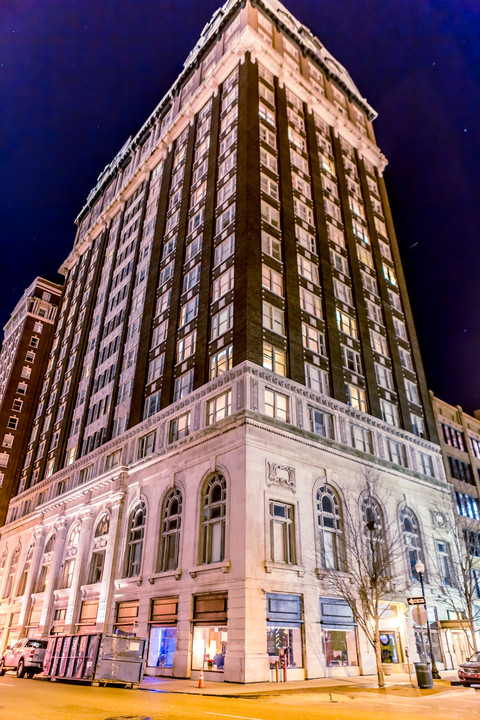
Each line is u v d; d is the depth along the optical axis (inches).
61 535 1723.7
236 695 679.1
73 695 610.5
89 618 1403.8
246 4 1994.3
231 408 1177.4
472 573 1558.8
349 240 1801.2
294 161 1753.2
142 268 1974.7
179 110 2233.0
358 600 1139.9
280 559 1047.0
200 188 1758.1
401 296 1936.5
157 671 1089.4
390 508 1360.7
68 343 2442.2
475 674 793.6
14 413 2903.5
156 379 1572.3
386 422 1515.7
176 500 1249.4
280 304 1379.2
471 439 1957.4
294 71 1974.7
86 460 1790.1
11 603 1931.6
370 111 2411.4
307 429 1244.5
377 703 595.8
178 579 1120.2
